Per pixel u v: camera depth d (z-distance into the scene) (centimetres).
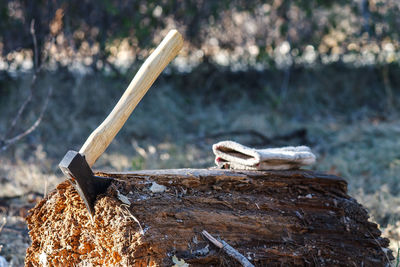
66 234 249
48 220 258
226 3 959
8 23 879
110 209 232
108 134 244
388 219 443
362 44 1027
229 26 1012
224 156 294
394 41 1009
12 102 837
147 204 238
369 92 1026
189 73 1036
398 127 810
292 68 1045
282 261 250
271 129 852
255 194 271
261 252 247
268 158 275
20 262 339
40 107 820
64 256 250
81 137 775
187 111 949
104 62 932
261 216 257
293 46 1007
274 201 269
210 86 1030
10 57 898
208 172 267
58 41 891
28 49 895
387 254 277
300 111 961
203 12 981
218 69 1044
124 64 955
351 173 602
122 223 226
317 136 809
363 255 267
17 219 412
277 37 1007
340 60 1064
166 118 879
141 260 221
